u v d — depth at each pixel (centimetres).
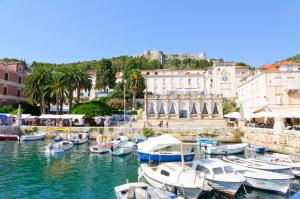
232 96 8919
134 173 2602
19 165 2903
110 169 2773
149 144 2723
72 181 2286
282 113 4188
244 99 7231
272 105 5419
